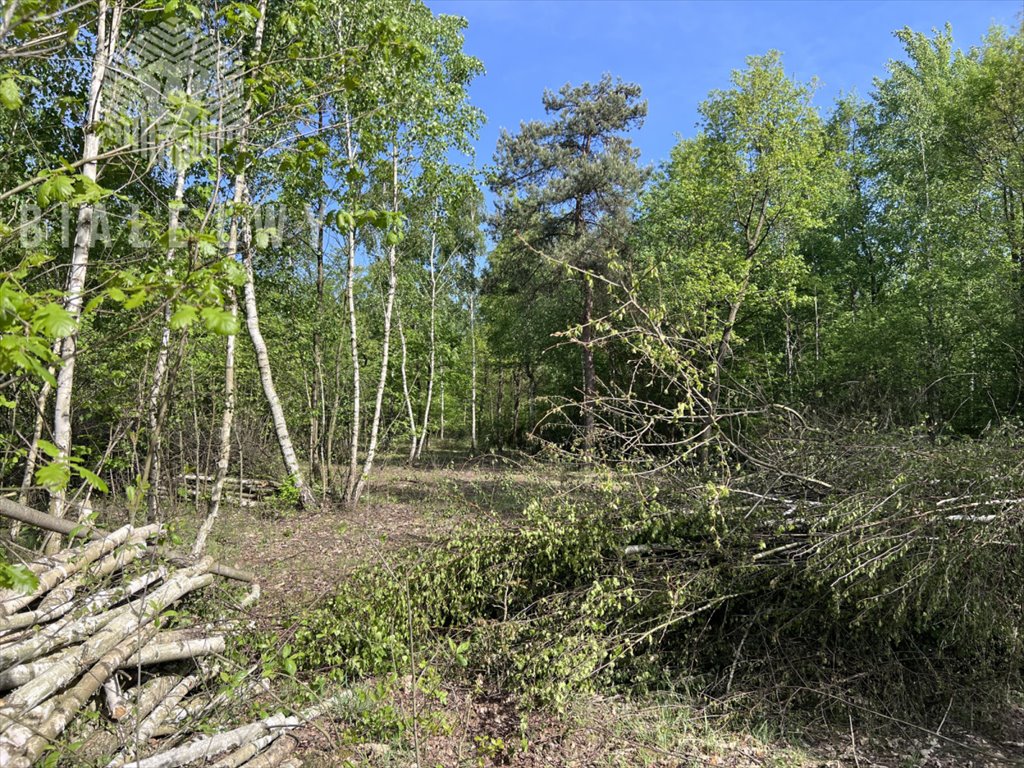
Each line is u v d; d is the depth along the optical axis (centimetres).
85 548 451
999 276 1598
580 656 456
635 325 601
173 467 887
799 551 497
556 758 409
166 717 388
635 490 554
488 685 491
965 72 1855
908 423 823
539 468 643
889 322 1703
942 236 1861
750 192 1702
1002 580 465
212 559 550
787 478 550
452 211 1389
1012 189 1616
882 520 460
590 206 2245
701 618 516
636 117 2258
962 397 1355
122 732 343
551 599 531
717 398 619
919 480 486
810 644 503
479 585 537
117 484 718
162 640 438
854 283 2298
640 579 523
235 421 1187
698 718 459
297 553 770
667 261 1741
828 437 591
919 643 507
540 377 3005
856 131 2394
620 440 593
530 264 2308
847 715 459
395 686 437
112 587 461
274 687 459
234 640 463
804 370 1759
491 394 3381
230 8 413
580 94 2256
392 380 2252
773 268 1808
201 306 255
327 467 1362
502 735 432
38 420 527
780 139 1627
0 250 374
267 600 596
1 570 226
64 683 342
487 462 1514
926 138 1992
